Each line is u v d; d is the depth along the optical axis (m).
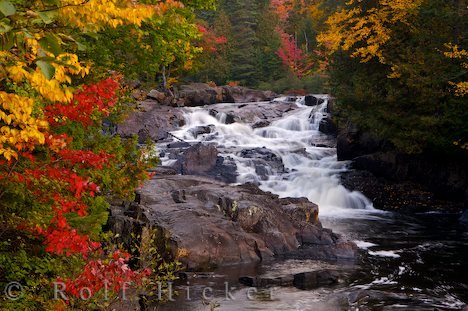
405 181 19.88
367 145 21.77
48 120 5.84
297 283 10.21
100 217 6.00
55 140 5.17
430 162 19.30
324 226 16.03
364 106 20.19
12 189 5.11
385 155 20.33
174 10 9.80
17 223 5.27
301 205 14.59
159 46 10.26
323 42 22.48
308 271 10.89
